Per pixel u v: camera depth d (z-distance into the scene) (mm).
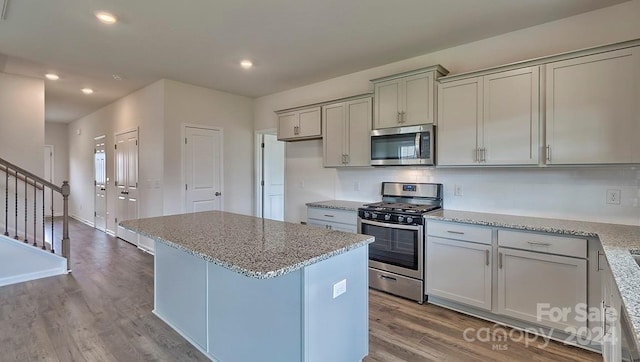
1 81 4039
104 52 3420
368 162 3600
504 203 2986
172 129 4469
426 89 3113
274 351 1726
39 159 4305
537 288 2369
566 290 2250
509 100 2652
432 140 3059
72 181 8172
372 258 3318
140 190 4945
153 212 4617
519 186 2904
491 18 2678
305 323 1581
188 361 2131
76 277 3709
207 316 2158
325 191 4465
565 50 2674
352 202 4012
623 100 2189
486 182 3088
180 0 2400
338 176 4309
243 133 5344
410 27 2840
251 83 4586
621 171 2449
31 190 4250
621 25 2453
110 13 2588
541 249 2344
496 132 2717
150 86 4641
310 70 4000
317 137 4230
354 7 2508
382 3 2447
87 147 7121
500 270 2535
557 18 2674
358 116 3684
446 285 2828
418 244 2977
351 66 3859
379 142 3428
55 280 3602
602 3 2443
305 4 2463
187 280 2338
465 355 2189
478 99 2811
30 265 3625
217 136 4984
